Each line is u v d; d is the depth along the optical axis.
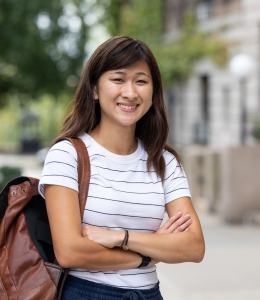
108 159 2.44
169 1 21.34
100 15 23.56
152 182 2.49
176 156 2.65
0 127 55.72
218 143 17.48
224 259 6.96
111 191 2.38
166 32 21.69
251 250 7.48
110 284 2.35
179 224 2.48
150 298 2.42
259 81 15.12
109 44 2.42
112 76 2.41
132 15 21.75
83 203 2.35
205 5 18.64
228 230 9.07
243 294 5.54
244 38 16.06
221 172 9.91
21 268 2.30
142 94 2.43
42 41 21.17
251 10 15.62
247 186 9.70
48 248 2.44
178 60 19.31
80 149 2.40
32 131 44.28
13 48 20.17
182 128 20.80
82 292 2.34
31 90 22.95
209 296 5.49
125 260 2.33
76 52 22.66
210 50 17.59
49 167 2.35
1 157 34.66
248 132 12.63
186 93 20.42
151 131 2.60
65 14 21.27
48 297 2.28
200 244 2.48
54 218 2.30
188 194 2.60
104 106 2.44
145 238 2.34
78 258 2.26
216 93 17.98
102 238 2.29
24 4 19.09
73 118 2.50
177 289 5.71
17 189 2.37
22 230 2.35
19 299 2.26
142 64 2.44
